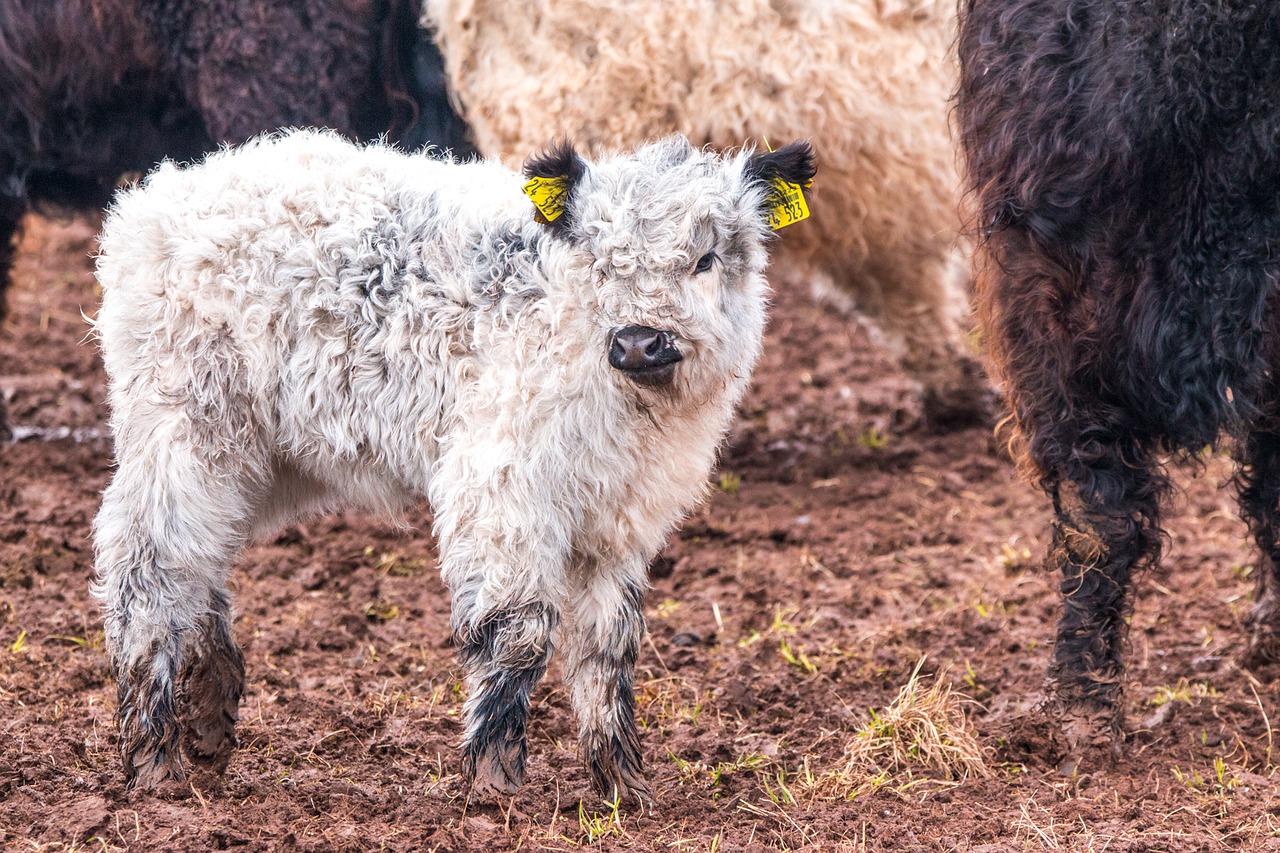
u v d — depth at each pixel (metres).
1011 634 11.93
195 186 8.86
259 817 8.41
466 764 8.46
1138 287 8.95
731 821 8.75
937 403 16.81
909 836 8.45
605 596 8.77
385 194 8.86
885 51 14.04
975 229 9.90
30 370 18.53
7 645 11.26
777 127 14.21
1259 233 8.66
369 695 10.65
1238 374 8.90
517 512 8.20
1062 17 9.08
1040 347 9.41
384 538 14.22
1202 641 11.78
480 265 8.49
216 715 8.98
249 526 9.20
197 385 8.58
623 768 8.80
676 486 8.71
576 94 14.23
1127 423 9.38
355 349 8.61
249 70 14.23
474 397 8.35
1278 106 8.45
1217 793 9.09
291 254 8.60
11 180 15.05
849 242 15.27
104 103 14.68
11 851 7.91
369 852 8.06
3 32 14.16
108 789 8.58
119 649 8.54
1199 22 8.51
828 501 15.42
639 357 7.92
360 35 14.47
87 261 22.59
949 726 9.85
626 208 8.09
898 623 12.20
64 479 15.20
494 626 8.23
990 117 9.52
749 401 18.50
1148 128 8.70
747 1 13.86
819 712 10.50
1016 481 15.66
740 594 13.05
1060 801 9.00
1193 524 14.47
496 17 14.38
